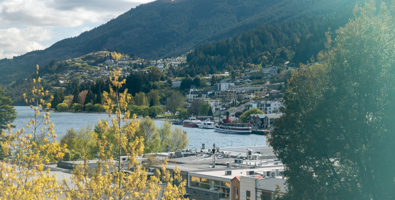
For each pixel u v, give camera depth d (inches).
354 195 1435.8
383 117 1450.5
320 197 1499.8
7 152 818.8
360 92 1503.4
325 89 1643.7
